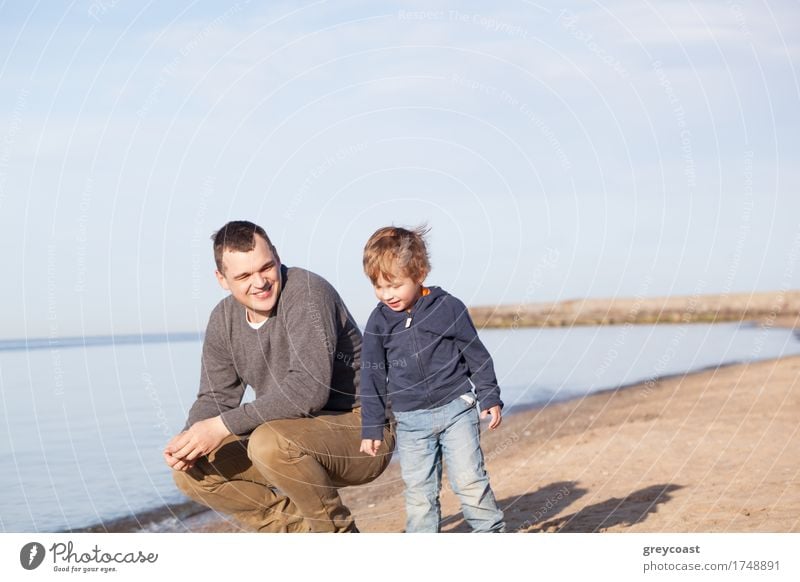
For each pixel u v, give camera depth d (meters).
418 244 4.15
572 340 23.09
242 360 4.14
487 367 4.19
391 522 5.06
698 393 10.44
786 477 5.27
